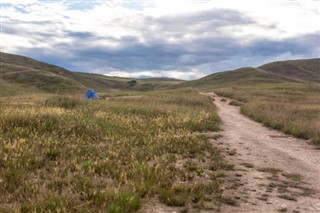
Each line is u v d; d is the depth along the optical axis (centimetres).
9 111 1411
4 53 15938
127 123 1554
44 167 846
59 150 988
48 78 10269
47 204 573
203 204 639
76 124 1341
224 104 4081
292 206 671
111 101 2859
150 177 756
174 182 773
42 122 1317
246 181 828
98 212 562
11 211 552
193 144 1209
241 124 2109
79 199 634
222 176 859
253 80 13188
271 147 1330
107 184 725
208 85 13975
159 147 1114
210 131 1688
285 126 1827
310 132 1598
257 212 630
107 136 1296
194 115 2002
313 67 19888
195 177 834
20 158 858
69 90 9456
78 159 899
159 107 2292
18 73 10569
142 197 664
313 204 688
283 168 990
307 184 837
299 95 5622
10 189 670
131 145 1120
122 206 584
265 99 4462
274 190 770
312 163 1077
